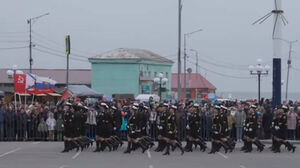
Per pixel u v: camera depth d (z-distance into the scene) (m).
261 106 32.12
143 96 46.59
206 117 30.59
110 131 24.73
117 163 19.89
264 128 30.11
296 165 19.55
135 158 21.83
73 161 20.56
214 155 23.31
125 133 30.41
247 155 23.39
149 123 29.94
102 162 20.23
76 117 24.42
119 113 25.44
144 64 74.56
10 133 30.02
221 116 24.30
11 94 56.97
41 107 30.52
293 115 29.91
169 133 23.47
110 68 72.88
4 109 30.09
